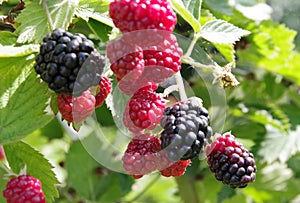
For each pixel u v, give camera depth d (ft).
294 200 1.91
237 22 1.55
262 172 1.88
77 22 1.37
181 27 1.34
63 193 1.83
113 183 1.84
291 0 1.80
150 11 1.10
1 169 1.28
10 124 1.24
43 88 1.24
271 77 1.81
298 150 1.80
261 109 1.74
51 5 1.24
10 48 1.18
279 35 1.60
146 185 1.97
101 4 1.26
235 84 1.19
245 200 1.92
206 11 1.39
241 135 1.76
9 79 1.23
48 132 1.84
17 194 1.17
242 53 1.64
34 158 1.28
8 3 1.39
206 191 1.83
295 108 1.87
